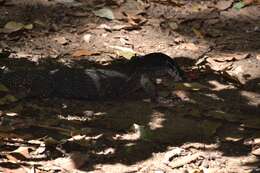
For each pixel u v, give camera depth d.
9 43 12.37
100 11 13.63
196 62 12.12
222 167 9.05
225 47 12.80
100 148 9.30
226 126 10.15
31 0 13.91
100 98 10.76
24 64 11.54
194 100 10.86
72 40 12.66
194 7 14.35
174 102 10.77
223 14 14.12
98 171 8.76
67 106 10.45
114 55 12.16
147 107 10.58
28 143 9.20
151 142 9.53
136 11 13.90
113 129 9.86
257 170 8.86
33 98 10.61
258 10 14.38
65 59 11.92
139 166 8.95
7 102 10.30
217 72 11.80
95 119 10.11
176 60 12.16
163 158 9.16
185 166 9.03
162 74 11.39
